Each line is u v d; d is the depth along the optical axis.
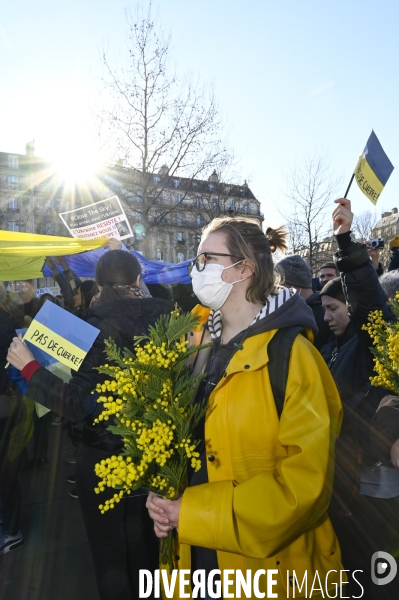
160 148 15.83
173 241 43.69
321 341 3.68
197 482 1.72
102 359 2.34
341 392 2.50
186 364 1.85
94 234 5.23
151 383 1.60
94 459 2.41
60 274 5.73
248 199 19.55
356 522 2.11
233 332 1.81
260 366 1.59
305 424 1.49
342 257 2.32
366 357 2.42
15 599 3.10
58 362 2.80
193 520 1.49
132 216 16.66
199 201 19.38
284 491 1.44
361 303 2.31
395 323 2.04
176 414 1.58
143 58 15.45
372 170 2.54
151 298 2.53
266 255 1.79
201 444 1.76
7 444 3.67
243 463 1.58
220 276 1.75
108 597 2.45
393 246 4.65
